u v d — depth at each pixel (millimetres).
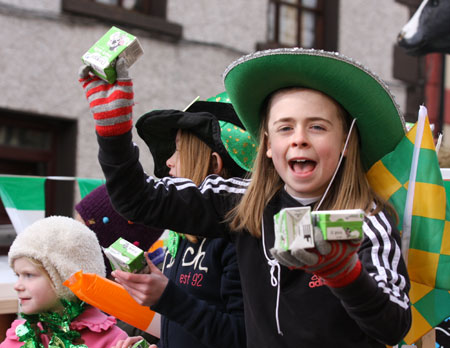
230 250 1920
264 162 1770
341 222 1187
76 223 2303
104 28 6805
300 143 1569
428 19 6477
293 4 8352
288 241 1202
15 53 6305
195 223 1809
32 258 2182
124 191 1717
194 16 7383
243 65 1663
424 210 1758
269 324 1609
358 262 1298
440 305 1822
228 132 2307
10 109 6281
